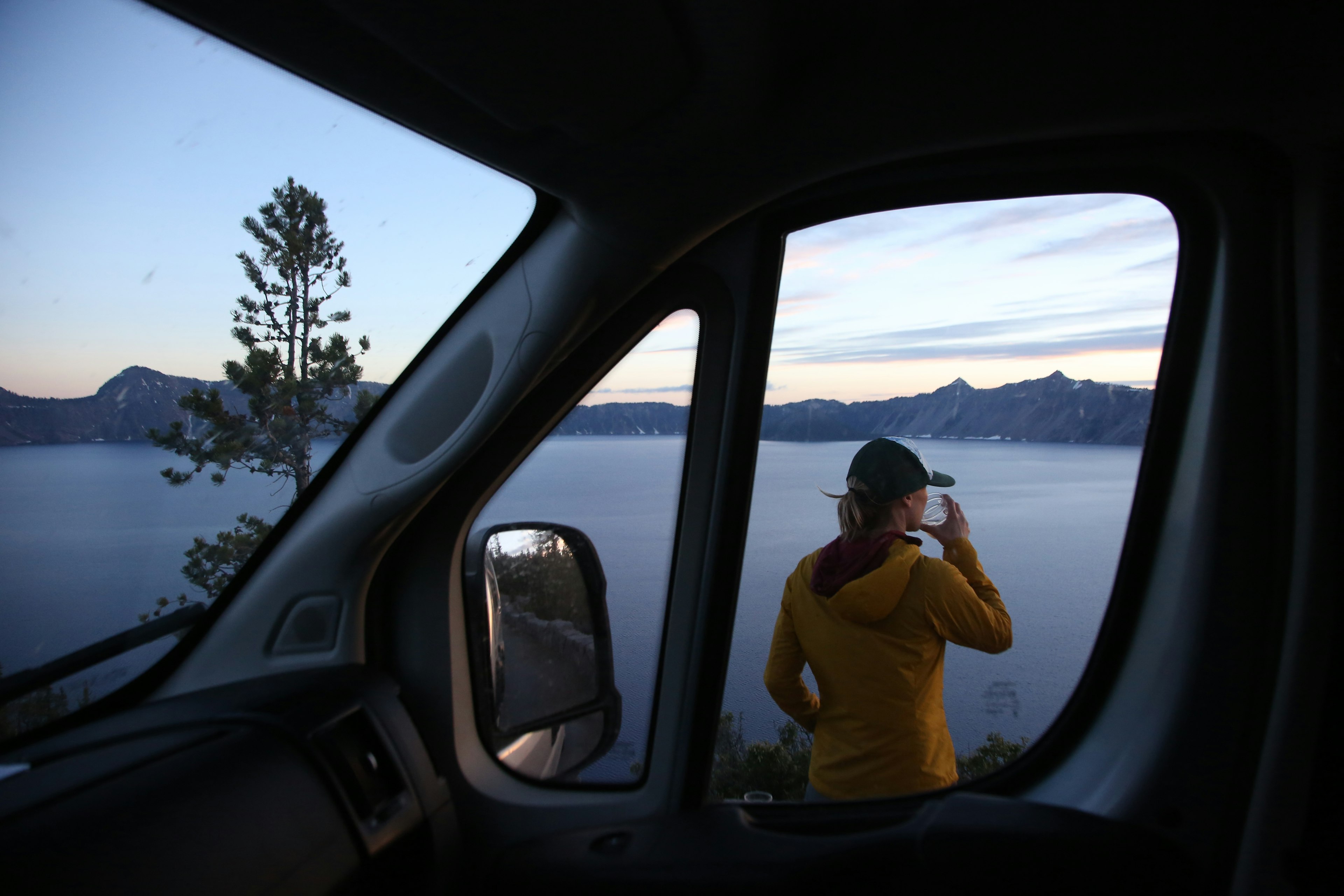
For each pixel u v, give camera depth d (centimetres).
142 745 100
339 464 136
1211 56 109
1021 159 132
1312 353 126
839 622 181
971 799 144
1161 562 151
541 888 137
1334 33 102
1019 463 244
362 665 134
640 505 159
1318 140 118
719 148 120
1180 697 139
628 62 95
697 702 151
